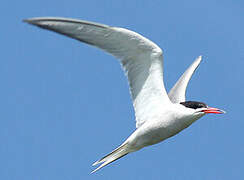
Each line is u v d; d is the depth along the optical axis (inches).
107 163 530.9
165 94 513.0
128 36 471.2
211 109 516.4
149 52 488.4
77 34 452.8
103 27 455.8
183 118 513.7
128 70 498.9
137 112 522.0
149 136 521.0
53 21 435.5
